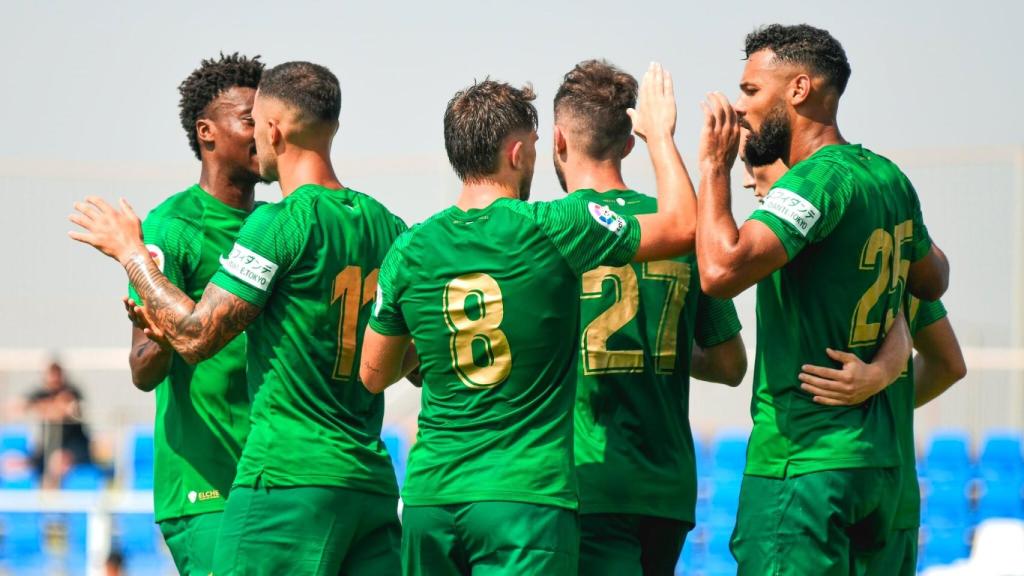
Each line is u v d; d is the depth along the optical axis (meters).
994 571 28.00
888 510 17.22
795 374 16.95
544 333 15.77
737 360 19.33
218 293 17.06
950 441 44.62
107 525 40.62
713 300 18.88
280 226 17.16
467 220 16.02
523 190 16.77
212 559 19.27
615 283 17.84
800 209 16.20
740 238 16.16
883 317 17.05
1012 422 43.88
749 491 17.34
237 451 19.73
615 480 17.61
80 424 44.78
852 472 16.62
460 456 15.84
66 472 44.34
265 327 17.41
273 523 17.11
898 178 17.42
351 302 17.52
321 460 17.16
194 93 20.17
